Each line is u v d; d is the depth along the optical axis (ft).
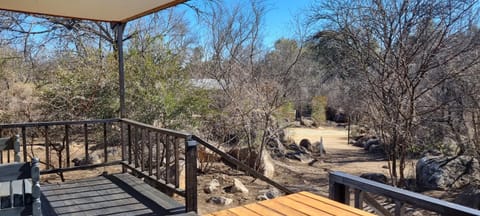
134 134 16.28
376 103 21.49
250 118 26.11
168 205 11.98
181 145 20.85
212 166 24.43
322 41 27.20
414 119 20.42
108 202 12.26
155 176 13.85
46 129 15.20
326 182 24.52
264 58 30.66
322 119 53.42
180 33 31.71
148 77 21.08
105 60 21.98
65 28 26.96
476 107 19.75
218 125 25.44
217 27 31.42
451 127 20.93
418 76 19.69
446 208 5.32
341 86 27.55
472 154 21.13
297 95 31.65
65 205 11.94
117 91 20.97
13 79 26.07
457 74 19.34
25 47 27.07
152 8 13.82
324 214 6.64
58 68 22.22
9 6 13.93
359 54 22.22
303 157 31.78
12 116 21.40
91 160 20.30
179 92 21.62
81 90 20.95
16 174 6.94
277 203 7.36
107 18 15.76
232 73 28.27
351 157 33.78
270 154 29.09
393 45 20.52
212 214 6.88
